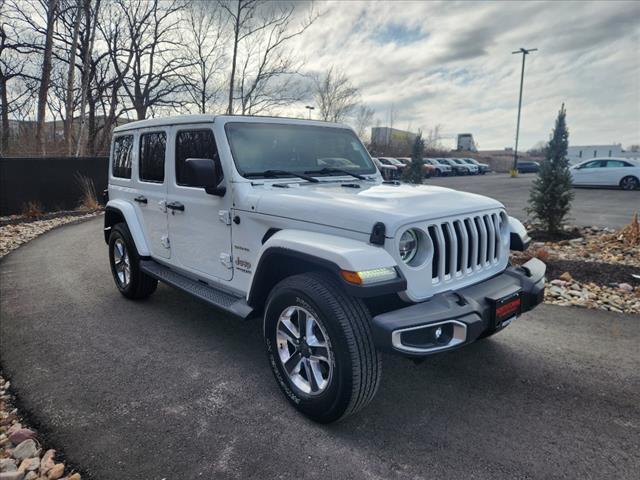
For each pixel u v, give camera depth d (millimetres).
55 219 11695
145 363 3619
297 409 2871
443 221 2746
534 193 9008
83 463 2441
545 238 8594
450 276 2803
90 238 9148
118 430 2734
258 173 3490
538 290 3096
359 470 2371
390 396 3113
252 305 3215
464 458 2461
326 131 4172
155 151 4406
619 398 3061
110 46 20891
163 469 2389
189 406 2992
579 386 3223
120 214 5172
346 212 2680
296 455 2490
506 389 3191
